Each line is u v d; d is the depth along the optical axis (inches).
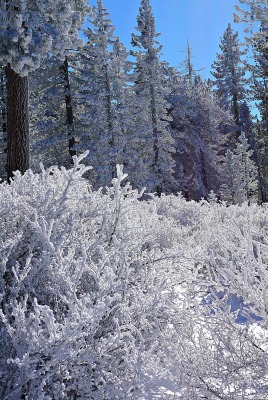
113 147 964.0
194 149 1441.9
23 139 382.3
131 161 1005.2
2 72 844.0
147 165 1088.8
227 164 1512.1
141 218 109.5
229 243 80.9
